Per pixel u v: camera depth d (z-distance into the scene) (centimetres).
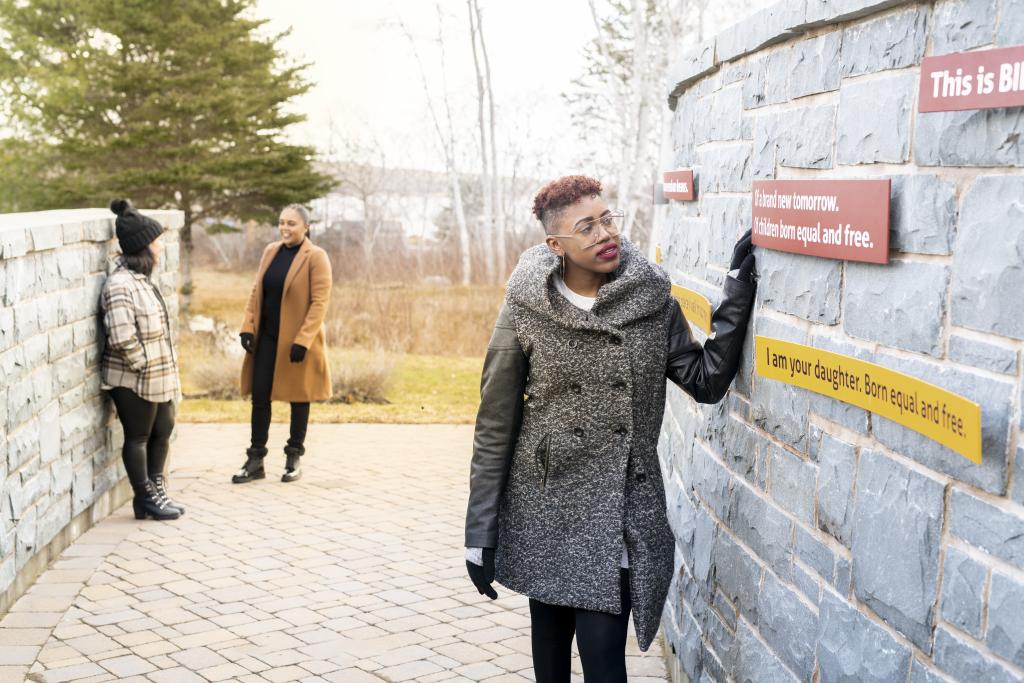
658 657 428
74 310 572
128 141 2627
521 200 3472
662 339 282
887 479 214
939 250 196
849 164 234
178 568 540
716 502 332
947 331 193
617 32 2512
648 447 286
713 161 359
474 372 1463
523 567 282
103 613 471
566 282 287
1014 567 172
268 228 4350
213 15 2795
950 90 189
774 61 286
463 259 2883
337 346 1658
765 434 283
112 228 639
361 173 3903
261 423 747
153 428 643
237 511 661
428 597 501
